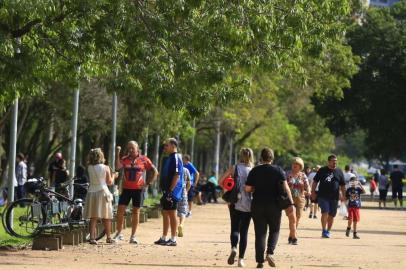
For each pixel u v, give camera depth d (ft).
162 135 324.19
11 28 119.03
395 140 493.77
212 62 127.54
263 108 410.11
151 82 122.52
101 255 122.83
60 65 136.87
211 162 589.73
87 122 310.04
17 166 245.86
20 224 146.82
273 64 131.64
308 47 159.02
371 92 477.36
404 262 127.85
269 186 110.73
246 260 122.31
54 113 309.22
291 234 156.46
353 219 182.29
